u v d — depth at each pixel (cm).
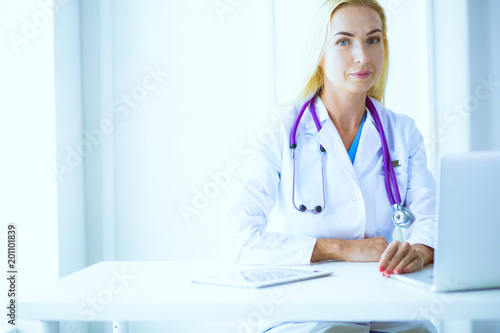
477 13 233
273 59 235
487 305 89
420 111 237
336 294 95
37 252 214
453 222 90
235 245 132
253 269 119
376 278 109
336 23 146
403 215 144
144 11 243
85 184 241
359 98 151
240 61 240
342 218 146
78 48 238
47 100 213
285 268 120
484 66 233
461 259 92
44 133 213
